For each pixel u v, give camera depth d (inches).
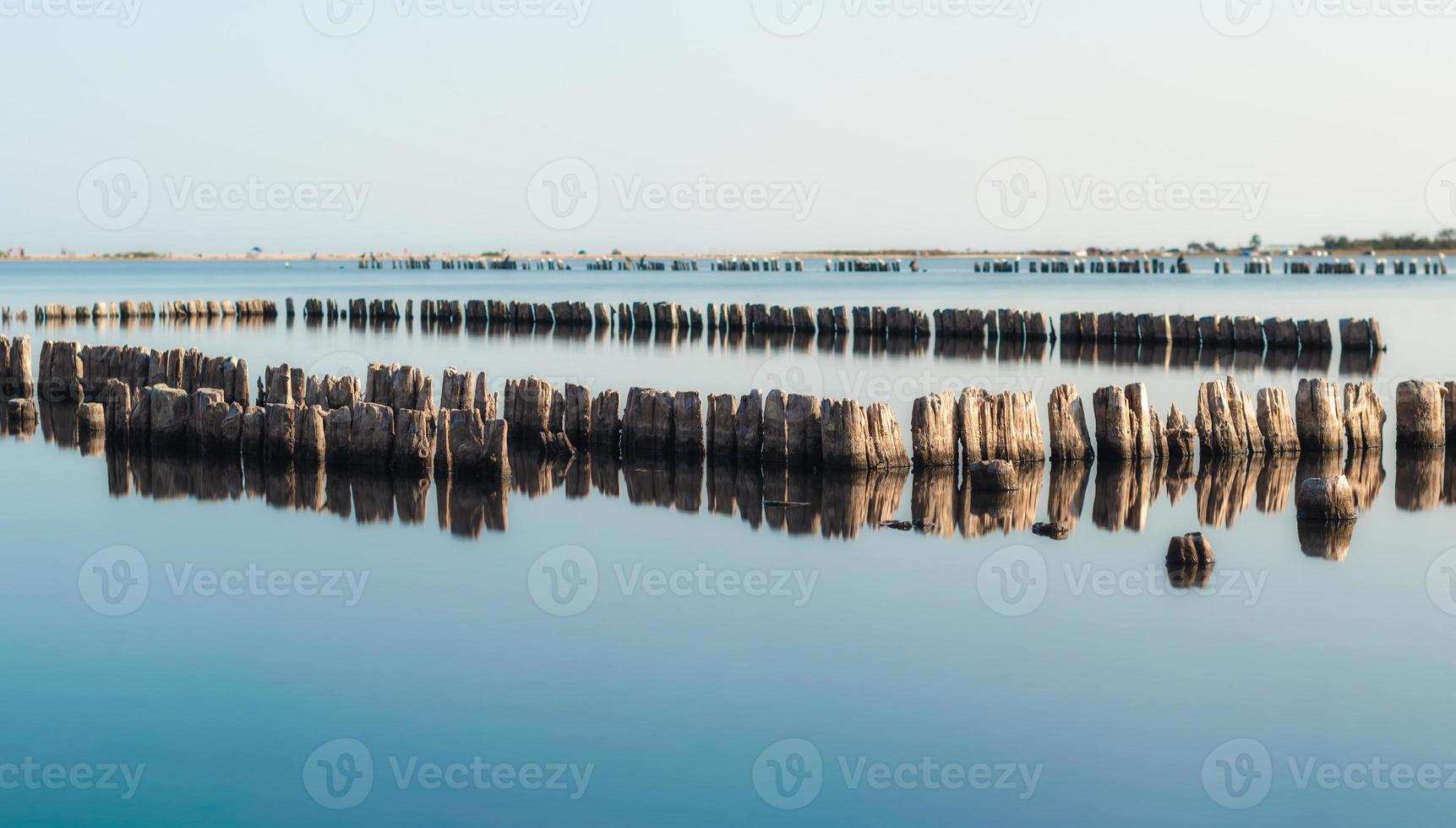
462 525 730.8
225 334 2086.6
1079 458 869.8
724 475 847.7
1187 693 489.4
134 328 2199.8
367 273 5787.4
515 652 533.3
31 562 661.3
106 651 538.3
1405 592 599.8
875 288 3602.4
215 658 530.3
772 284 3969.0
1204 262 7367.1
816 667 514.3
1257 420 899.4
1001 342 1834.4
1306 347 1669.5
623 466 880.3
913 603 587.5
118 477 857.5
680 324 2132.1
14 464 909.2
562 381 1370.6
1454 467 872.3
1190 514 746.2
